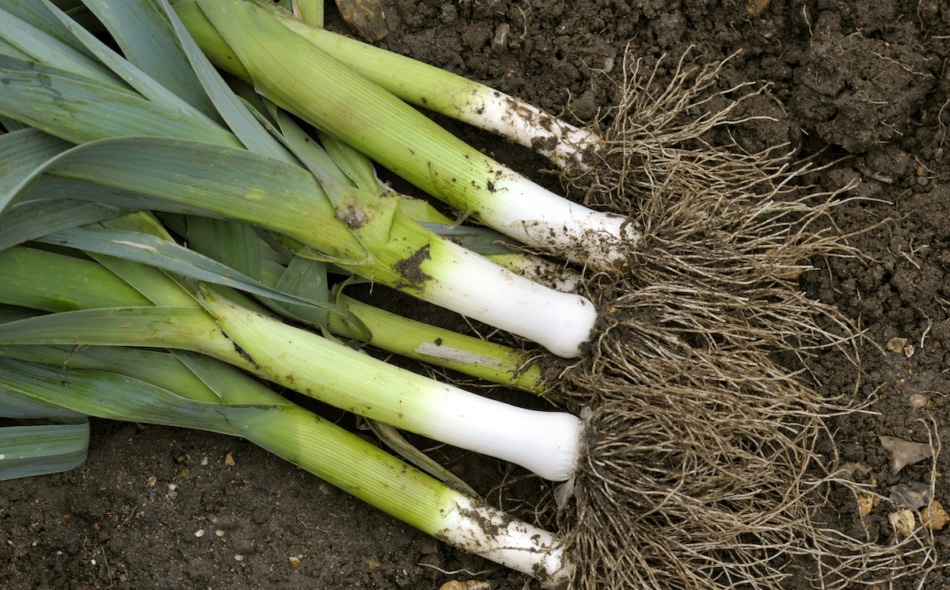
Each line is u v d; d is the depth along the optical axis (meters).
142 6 0.71
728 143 0.80
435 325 0.80
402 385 0.73
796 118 0.80
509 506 0.79
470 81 0.77
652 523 0.75
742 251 0.76
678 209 0.76
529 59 0.80
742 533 0.76
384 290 0.80
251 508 0.77
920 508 0.77
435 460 0.79
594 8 0.80
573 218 0.76
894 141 0.79
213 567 0.76
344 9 0.79
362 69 0.76
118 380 0.72
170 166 0.67
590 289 0.77
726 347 0.77
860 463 0.77
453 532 0.75
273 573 0.76
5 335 0.68
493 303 0.73
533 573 0.75
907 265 0.79
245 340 0.71
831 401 0.78
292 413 0.73
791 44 0.81
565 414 0.75
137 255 0.69
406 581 0.77
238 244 0.73
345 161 0.75
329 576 0.77
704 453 0.74
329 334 0.74
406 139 0.74
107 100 0.67
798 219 0.79
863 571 0.75
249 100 0.76
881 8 0.79
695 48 0.81
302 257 0.73
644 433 0.73
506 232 0.76
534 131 0.77
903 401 0.78
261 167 0.68
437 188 0.75
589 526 0.74
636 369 0.75
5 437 0.72
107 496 0.76
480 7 0.79
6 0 0.70
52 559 0.76
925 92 0.78
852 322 0.77
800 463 0.77
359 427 0.77
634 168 0.77
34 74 0.66
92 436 0.77
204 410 0.72
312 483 0.77
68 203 0.68
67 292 0.70
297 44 0.72
